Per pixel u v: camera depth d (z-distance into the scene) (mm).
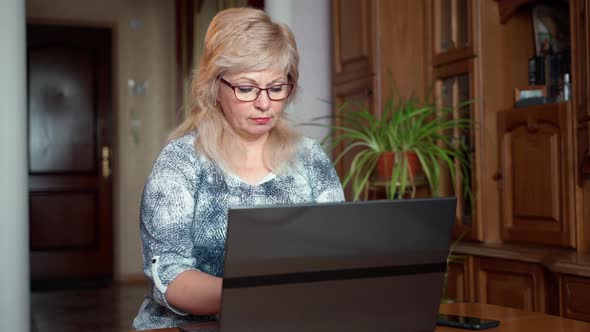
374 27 3334
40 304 5281
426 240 1126
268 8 3953
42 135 6465
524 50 2996
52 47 6496
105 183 6613
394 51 3357
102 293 5793
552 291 2488
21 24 3381
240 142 1549
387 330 1128
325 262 1057
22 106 3375
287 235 1023
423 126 2967
